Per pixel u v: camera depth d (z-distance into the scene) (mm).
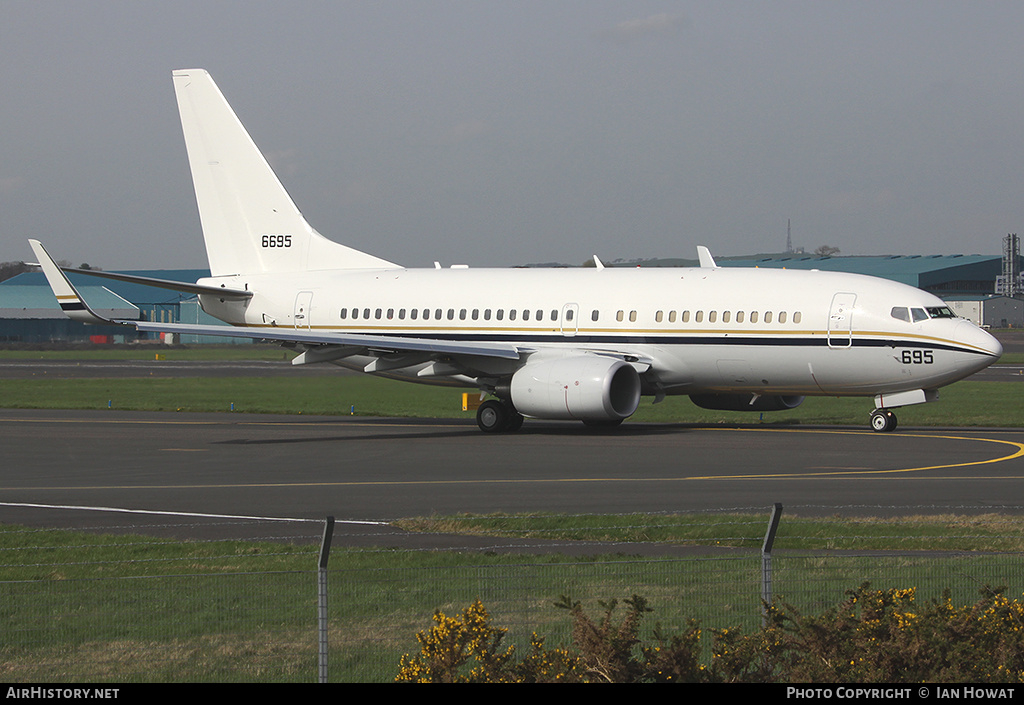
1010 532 77250
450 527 82375
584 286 166500
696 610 56500
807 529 79500
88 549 75500
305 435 157375
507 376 165375
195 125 191625
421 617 56375
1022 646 44656
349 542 77375
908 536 76000
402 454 132750
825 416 185875
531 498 97625
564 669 43719
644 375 161000
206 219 192875
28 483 110188
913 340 144875
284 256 189500
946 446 135500
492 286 172875
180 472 117625
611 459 125438
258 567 68688
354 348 163500
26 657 51469
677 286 160500
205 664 50094
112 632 55000
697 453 130250
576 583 62469
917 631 44562
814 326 149875
